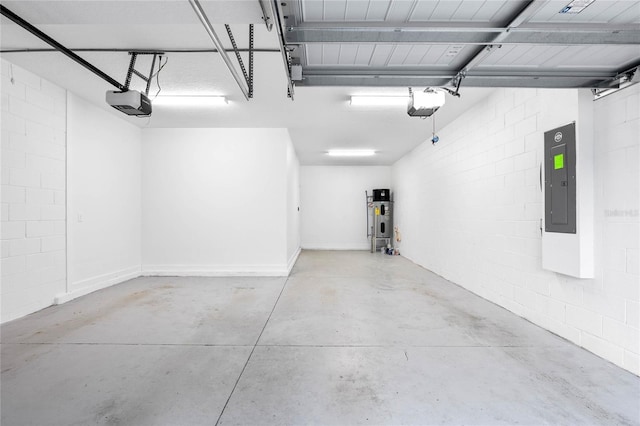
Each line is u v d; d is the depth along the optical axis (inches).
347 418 64.6
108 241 182.1
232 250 213.3
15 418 64.3
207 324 119.8
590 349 95.3
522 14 61.3
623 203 85.1
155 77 134.0
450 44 73.0
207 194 213.2
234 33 102.0
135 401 70.4
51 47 111.6
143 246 212.5
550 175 102.9
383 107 168.2
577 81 89.7
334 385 77.0
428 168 236.7
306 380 79.4
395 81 91.8
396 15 64.3
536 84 92.0
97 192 173.2
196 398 71.6
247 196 213.3
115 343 102.0
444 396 72.2
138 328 115.3
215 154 213.0
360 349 97.7
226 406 68.6
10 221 124.3
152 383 77.9
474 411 66.7
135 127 206.8
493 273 147.3
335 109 172.4
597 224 92.1
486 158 152.6
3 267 121.2
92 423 62.9
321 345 100.7
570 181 95.3
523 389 75.0
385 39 70.9
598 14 62.7
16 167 126.9
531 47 74.2
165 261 212.5
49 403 69.5
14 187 126.1
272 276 210.7
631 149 83.3
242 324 119.9
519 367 85.7
